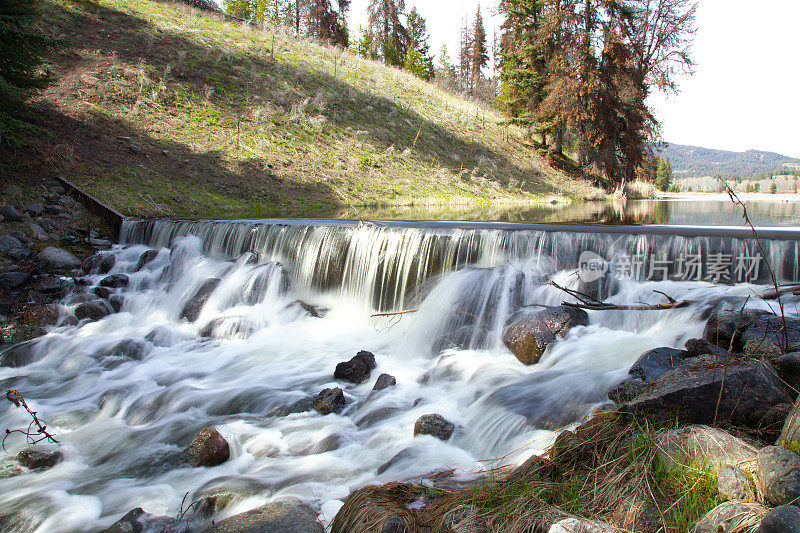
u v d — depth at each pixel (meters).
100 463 4.89
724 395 3.50
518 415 4.63
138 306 9.41
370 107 24.98
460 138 26.34
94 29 21.48
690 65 28.89
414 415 5.18
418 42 58.50
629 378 4.53
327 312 8.98
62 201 11.94
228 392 6.22
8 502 4.25
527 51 29.27
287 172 17.22
